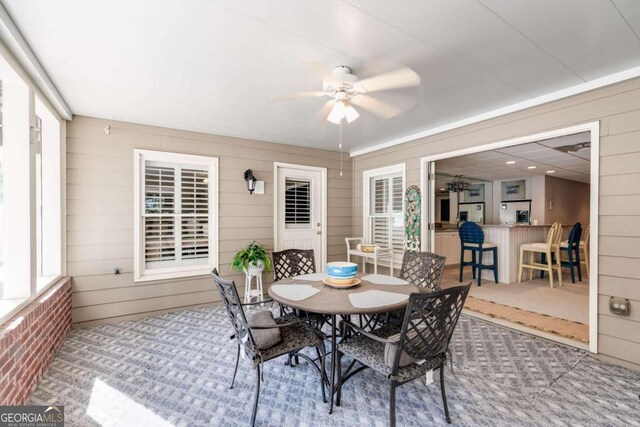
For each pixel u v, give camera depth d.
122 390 2.15
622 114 2.41
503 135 3.19
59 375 2.34
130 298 3.54
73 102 2.96
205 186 4.08
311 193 5.00
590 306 2.59
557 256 4.89
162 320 3.53
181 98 2.88
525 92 2.75
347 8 1.64
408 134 4.18
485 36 1.91
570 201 8.09
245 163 4.35
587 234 5.63
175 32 1.86
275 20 1.74
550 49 2.06
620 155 2.42
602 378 2.25
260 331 1.98
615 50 2.08
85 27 1.80
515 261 5.18
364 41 1.96
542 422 1.79
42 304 2.31
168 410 1.93
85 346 2.84
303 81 2.53
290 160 4.74
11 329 1.83
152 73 2.38
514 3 1.62
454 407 1.93
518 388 2.14
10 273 2.19
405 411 1.90
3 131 2.17
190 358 2.61
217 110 3.21
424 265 2.85
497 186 8.23
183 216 3.91
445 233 6.45
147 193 3.69
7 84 2.16
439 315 1.67
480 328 3.26
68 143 3.24
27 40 1.93
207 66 2.28
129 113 3.28
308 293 2.19
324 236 5.07
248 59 2.18
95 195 3.37
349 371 2.18
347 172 5.33
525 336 3.04
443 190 8.41
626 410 1.90
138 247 3.58
